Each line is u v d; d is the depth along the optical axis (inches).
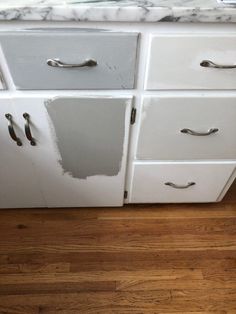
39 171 39.8
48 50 25.9
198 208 51.4
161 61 27.3
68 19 23.5
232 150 38.1
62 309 39.8
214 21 24.1
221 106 32.0
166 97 30.9
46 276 42.8
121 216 49.9
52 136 34.6
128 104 31.2
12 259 44.4
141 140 36.1
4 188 42.5
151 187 44.5
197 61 27.3
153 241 47.1
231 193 53.6
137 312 39.8
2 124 32.8
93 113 32.0
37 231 47.6
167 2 23.9
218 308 40.6
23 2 23.0
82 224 48.6
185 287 42.3
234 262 45.1
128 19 23.7
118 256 45.2
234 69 28.0
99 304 40.4
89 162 38.7
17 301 40.4
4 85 28.9
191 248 46.5
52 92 29.9
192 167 40.8
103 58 26.7
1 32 24.5
